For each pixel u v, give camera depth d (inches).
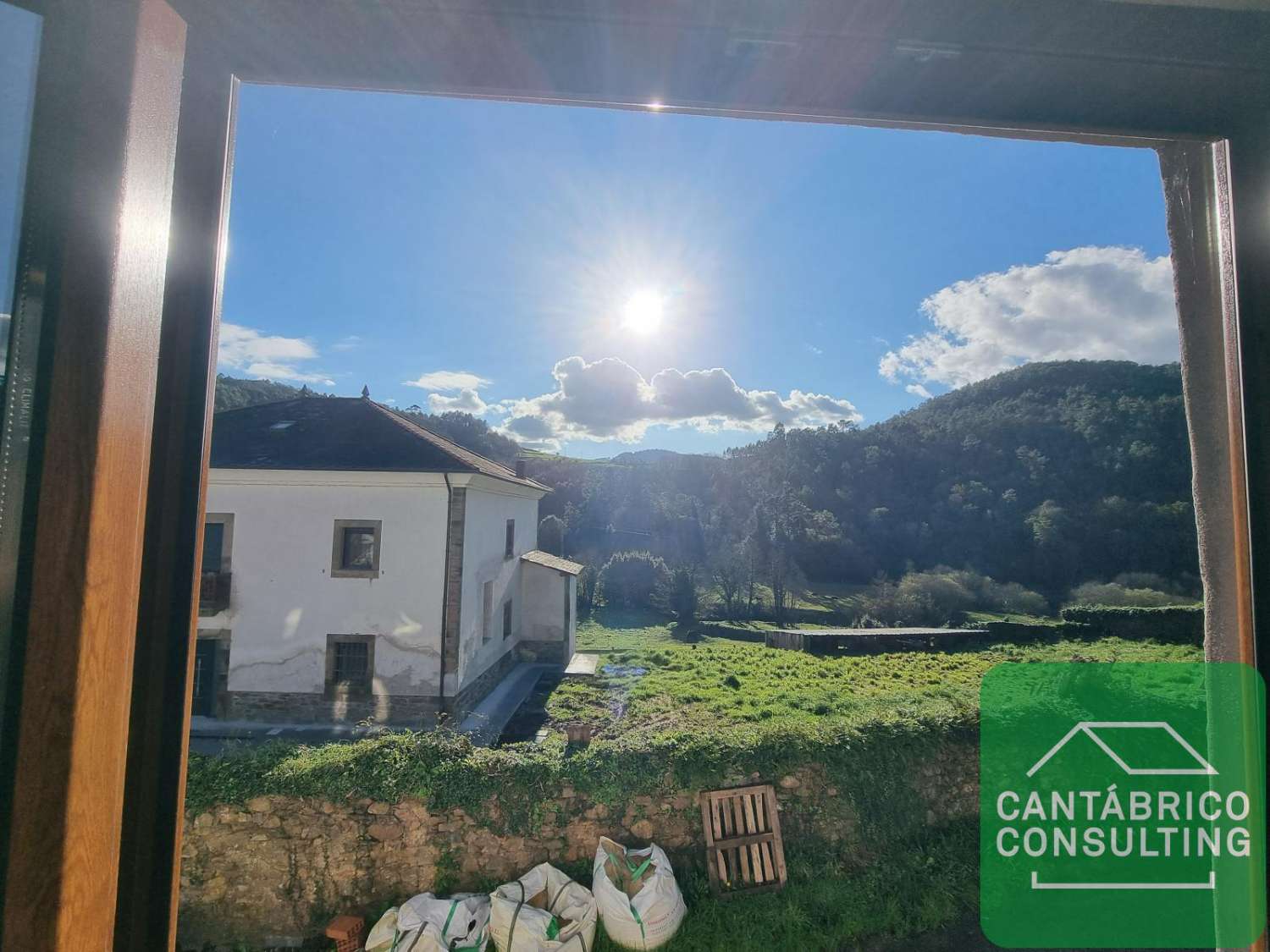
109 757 26.0
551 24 33.4
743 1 32.8
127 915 28.2
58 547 24.9
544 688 503.8
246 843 169.0
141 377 27.9
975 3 33.2
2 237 25.6
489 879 172.7
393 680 410.9
